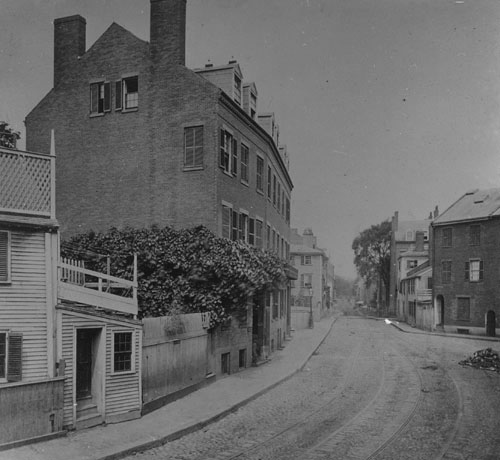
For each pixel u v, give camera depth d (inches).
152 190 860.0
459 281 1936.5
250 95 1026.1
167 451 456.1
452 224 1977.1
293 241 2608.3
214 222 824.3
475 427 535.5
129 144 880.9
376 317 2785.4
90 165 900.6
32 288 488.1
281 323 1366.9
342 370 961.5
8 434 445.7
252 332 1012.5
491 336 1804.9
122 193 877.2
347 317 2837.1
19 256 484.7
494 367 989.8
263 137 1096.2
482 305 1854.1
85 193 898.1
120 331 547.8
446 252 1998.0
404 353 1245.7
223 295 786.2
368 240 2755.9
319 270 2490.2
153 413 578.6
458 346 1446.9
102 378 528.7
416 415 591.5
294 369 932.6
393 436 499.5
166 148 858.8
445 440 485.7
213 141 834.2
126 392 549.3
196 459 432.1
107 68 905.5
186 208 840.3
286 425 546.9
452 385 798.5
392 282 2694.4
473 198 2018.9
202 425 541.6
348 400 681.0
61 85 930.7
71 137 916.0
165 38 874.1
